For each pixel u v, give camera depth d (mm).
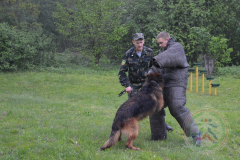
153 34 20281
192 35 17438
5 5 28031
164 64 4379
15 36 17875
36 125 5938
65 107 8375
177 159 3984
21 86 13641
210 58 16766
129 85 5141
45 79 15391
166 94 4676
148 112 4375
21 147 4328
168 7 20172
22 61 17922
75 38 21344
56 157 3938
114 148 4375
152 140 4961
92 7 20469
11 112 7102
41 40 19250
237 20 18203
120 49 22141
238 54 19234
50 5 33406
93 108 8359
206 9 19219
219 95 11094
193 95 11125
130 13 23078
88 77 16656
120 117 4211
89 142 4691
